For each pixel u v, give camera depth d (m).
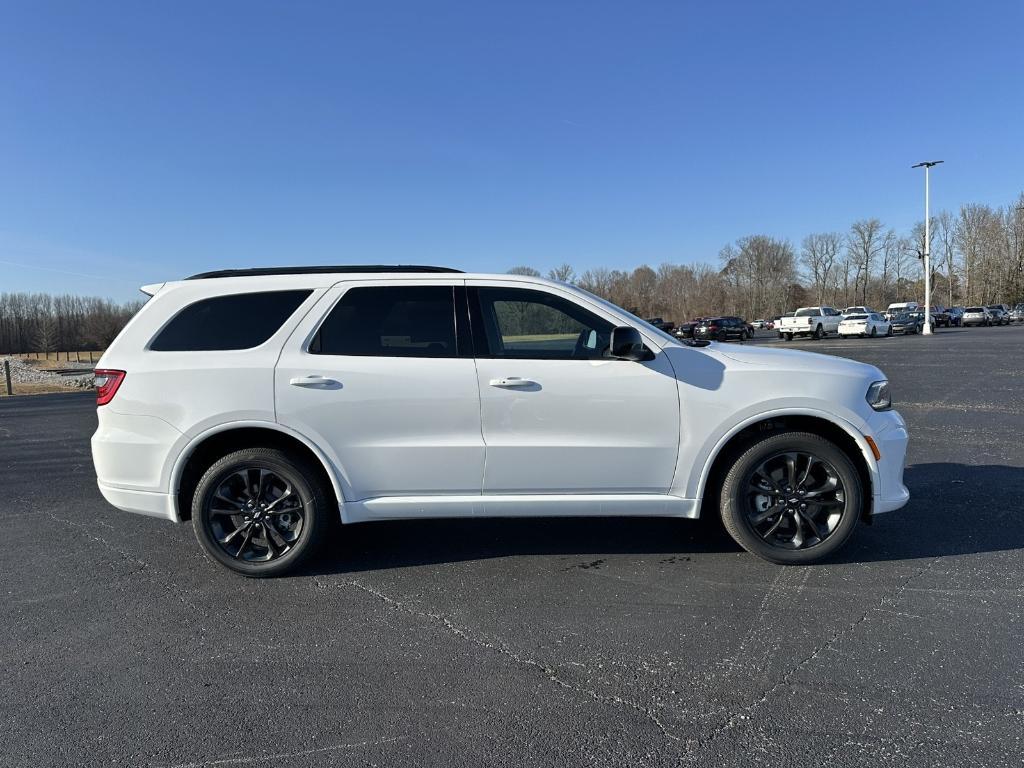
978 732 2.20
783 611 3.14
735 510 3.64
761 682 2.54
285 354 3.58
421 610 3.27
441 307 3.69
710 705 2.40
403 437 3.56
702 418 3.55
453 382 3.54
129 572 3.85
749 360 3.65
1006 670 2.58
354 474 3.58
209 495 3.65
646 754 2.14
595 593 3.41
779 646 2.81
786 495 3.63
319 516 3.66
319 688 2.58
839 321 38.34
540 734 2.26
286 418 3.52
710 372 3.58
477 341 3.64
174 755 2.18
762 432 3.66
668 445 3.58
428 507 3.61
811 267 92.19
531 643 2.91
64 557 4.13
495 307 3.72
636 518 4.69
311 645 2.94
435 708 2.43
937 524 4.32
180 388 3.54
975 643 2.79
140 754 2.19
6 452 8.34
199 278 3.79
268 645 2.94
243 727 2.33
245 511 3.67
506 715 2.38
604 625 3.06
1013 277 78.00
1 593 3.57
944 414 8.83
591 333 3.71
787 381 3.55
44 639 3.03
